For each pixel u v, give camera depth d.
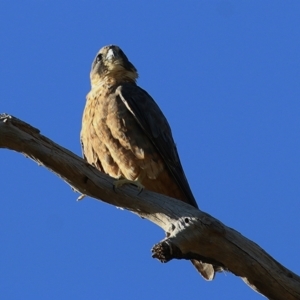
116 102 16.81
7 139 13.38
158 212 13.88
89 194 14.40
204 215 13.31
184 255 13.20
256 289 13.44
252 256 13.19
